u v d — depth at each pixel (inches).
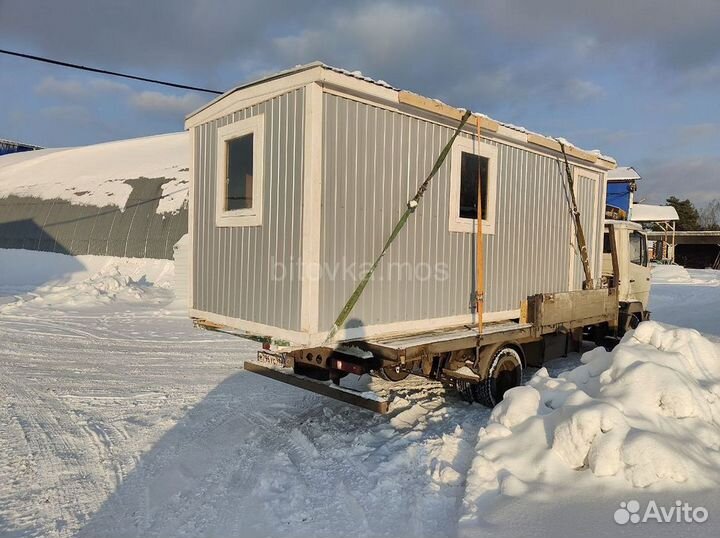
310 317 181.5
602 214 345.7
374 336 202.7
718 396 166.7
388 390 264.2
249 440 200.2
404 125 208.7
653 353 177.6
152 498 158.1
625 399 156.5
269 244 198.4
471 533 122.4
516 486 138.7
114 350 349.4
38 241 796.0
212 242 234.1
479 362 232.2
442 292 229.3
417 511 141.3
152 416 226.7
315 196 179.2
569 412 153.0
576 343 315.0
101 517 147.7
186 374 294.5
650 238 1614.2
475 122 232.8
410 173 211.9
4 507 151.9
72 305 518.9
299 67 180.2
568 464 144.3
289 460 180.9
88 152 997.2
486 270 251.8
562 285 308.2
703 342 192.5
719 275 1181.1
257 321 205.9
